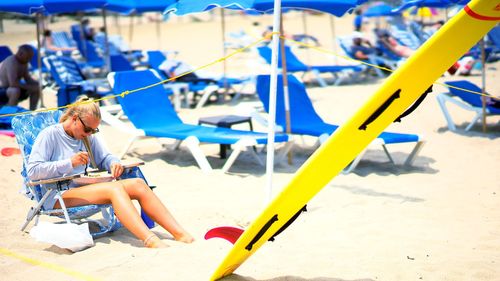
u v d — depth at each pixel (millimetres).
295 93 8109
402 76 3281
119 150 8102
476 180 6523
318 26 27750
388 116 3439
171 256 4301
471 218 5266
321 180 3520
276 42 5113
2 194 6102
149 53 12547
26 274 4074
